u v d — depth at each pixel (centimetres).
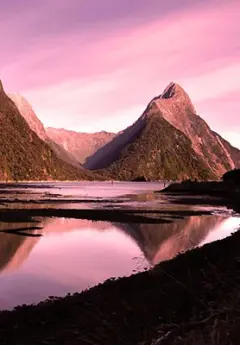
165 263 1992
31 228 3753
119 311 1262
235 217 5066
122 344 899
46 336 1143
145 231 3728
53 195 9356
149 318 1127
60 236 3344
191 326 770
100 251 2736
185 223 4369
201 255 2036
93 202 7275
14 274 2081
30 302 1612
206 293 1136
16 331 1220
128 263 2362
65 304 1445
